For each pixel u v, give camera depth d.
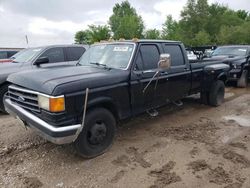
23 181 3.57
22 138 4.91
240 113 6.71
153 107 5.21
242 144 4.72
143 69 4.83
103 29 47.97
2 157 4.20
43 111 3.67
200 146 4.64
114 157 4.20
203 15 59.22
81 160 4.11
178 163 4.04
